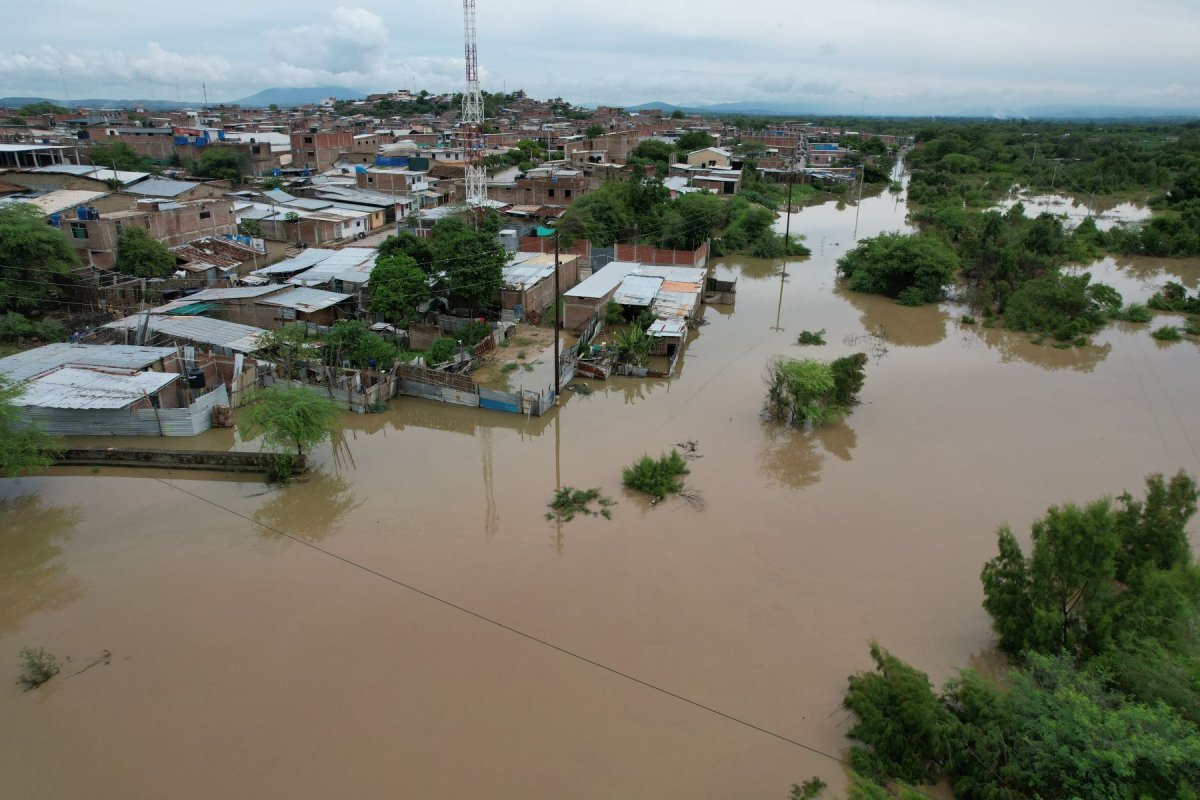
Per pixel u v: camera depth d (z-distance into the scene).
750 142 132.62
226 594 16.77
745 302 44.22
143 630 15.55
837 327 38.97
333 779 12.02
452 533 19.33
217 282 39.56
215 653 14.88
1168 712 10.33
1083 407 28.14
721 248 56.72
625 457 23.75
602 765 12.37
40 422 23.81
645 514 20.31
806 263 55.06
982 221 54.53
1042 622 13.77
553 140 113.50
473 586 17.11
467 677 14.29
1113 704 11.48
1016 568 14.57
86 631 15.53
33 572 17.53
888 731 11.86
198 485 21.81
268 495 21.25
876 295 45.91
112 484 21.81
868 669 14.66
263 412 21.50
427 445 24.78
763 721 13.36
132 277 37.69
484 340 31.94
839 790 11.88
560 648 15.13
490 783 11.99
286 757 12.44
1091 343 36.53
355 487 21.78
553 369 30.86
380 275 32.81
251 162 77.31
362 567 17.83
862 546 18.91
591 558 18.25
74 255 35.31
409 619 15.94
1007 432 25.84
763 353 34.47
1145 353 34.94
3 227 32.34
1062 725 10.59
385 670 14.45
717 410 27.59
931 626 15.92
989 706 11.85
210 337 29.20
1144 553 15.09
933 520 20.16
